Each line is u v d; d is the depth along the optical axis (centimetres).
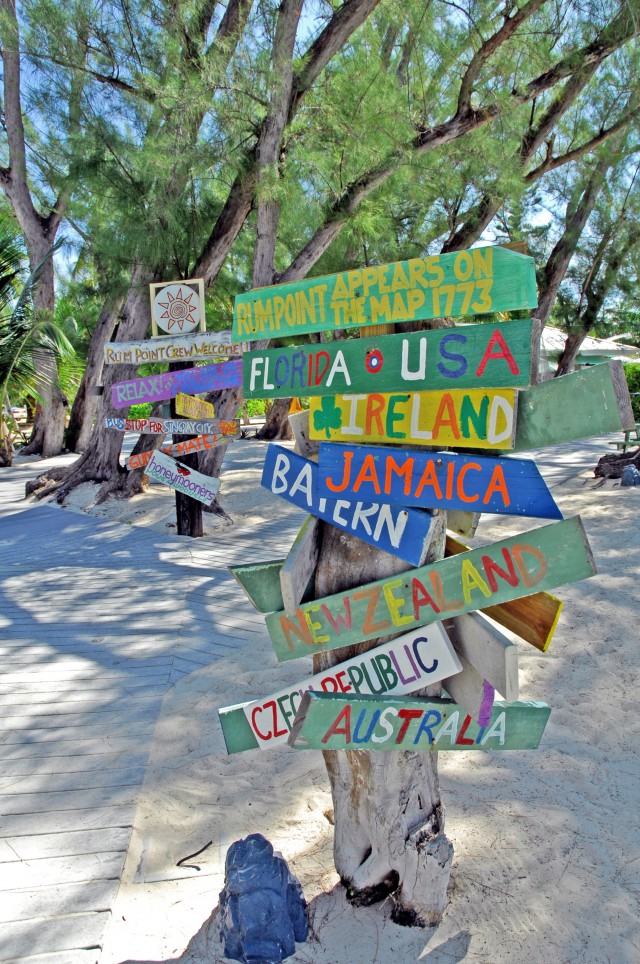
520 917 232
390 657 204
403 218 1215
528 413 174
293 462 215
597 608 508
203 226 1018
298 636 213
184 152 837
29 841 280
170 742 360
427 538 190
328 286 199
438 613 195
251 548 809
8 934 230
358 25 838
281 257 1281
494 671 185
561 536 176
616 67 1180
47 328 1467
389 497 196
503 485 178
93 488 1089
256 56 844
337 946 218
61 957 221
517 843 271
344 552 213
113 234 916
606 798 301
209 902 246
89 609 585
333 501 206
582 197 1449
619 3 838
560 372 1698
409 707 202
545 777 318
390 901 231
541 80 887
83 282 1566
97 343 1816
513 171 880
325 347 202
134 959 219
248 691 414
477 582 189
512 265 166
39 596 627
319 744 198
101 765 338
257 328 216
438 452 192
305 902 229
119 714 392
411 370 185
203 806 305
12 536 896
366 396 198
